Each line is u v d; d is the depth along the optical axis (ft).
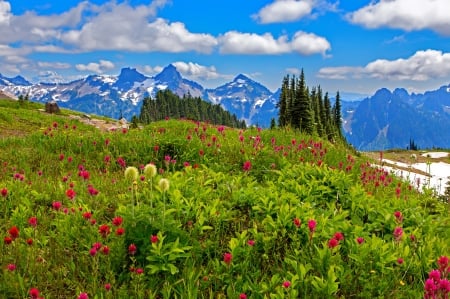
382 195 28.73
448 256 17.16
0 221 19.86
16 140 41.39
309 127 150.41
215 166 31.78
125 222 17.07
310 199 22.67
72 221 19.16
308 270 15.37
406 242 18.24
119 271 15.89
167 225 16.88
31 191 23.04
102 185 25.90
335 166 36.47
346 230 18.42
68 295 14.79
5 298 14.25
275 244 18.15
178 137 37.37
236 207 21.77
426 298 12.26
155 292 13.99
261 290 14.32
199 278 15.66
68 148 38.04
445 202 30.91
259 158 33.09
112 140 38.73
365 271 15.62
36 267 15.79
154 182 24.07
